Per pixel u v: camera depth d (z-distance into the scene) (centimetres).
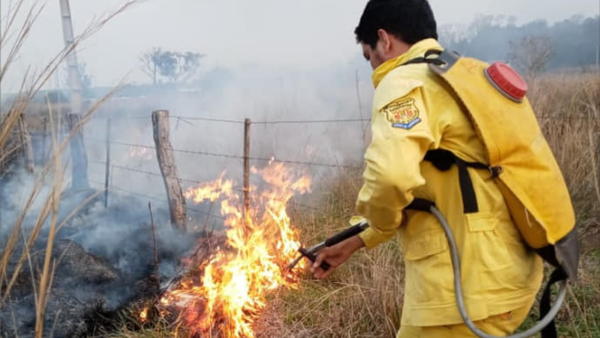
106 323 310
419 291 153
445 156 144
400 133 133
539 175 141
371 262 314
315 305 298
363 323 276
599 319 271
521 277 145
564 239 143
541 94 550
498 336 145
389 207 136
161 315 308
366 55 172
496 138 139
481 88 142
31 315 294
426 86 144
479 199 142
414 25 159
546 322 148
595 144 423
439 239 148
